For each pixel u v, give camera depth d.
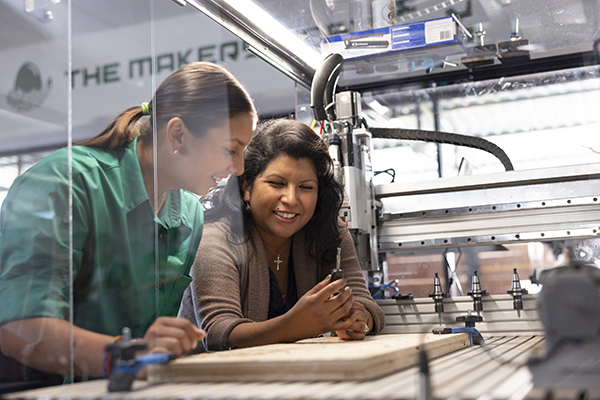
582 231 1.76
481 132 2.23
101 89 1.23
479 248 2.08
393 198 2.02
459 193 1.93
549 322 0.77
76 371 0.90
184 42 1.75
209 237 1.52
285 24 1.80
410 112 2.33
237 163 1.38
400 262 2.19
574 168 1.78
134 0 1.35
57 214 0.97
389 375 0.78
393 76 2.30
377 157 2.35
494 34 1.97
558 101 2.14
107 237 1.09
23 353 0.92
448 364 0.86
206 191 1.39
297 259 1.73
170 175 1.32
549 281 0.78
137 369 0.73
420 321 1.78
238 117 1.34
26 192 0.97
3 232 0.97
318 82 1.89
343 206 1.88
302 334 1.31
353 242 1.85
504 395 0.61
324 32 1.89
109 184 1.12
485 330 1.67
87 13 1.24
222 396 0.64
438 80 2.27
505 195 1.87
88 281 1.05
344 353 0.80
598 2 1.72
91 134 1.18
